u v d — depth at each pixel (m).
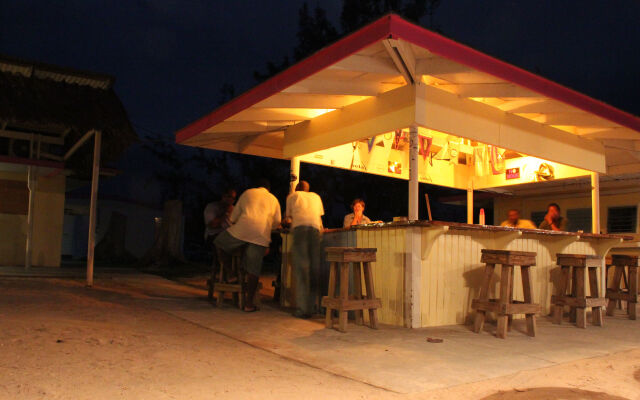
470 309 6.93
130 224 23.39
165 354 4.49
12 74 10.48
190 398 3.37
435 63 6.22
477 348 5.27
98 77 11.23
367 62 6.13
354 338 5.56
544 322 7.29
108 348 4.57
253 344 5.16
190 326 5.95
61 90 10.70
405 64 6.09
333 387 3.79
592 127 8.76
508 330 6.44
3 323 5.31
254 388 3.67
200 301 8.08
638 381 4.31
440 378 4.12
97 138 10.25
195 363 4.26
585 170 9.54
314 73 6.16
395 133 9.94
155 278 11.70
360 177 18.33
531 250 7.89
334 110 7.84
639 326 7.23
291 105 7.20
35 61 10.67
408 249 6.33
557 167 10.23
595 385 4.14
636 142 9.49
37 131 13.48
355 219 9.00
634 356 5.24
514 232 6.96
